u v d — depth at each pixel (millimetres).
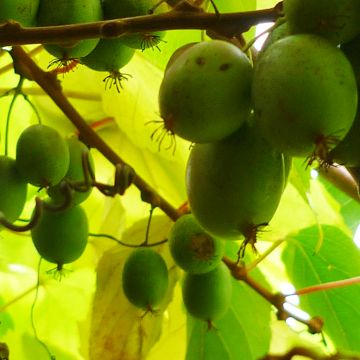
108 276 541
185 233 482
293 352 557
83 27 395
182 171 589
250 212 378
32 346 623
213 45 369
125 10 440
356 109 362
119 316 536
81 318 617
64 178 476
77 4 430
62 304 618
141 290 501
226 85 364
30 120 585
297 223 555
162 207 514
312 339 610
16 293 623
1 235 597
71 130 582
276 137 355
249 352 556
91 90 584
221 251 484
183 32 515
